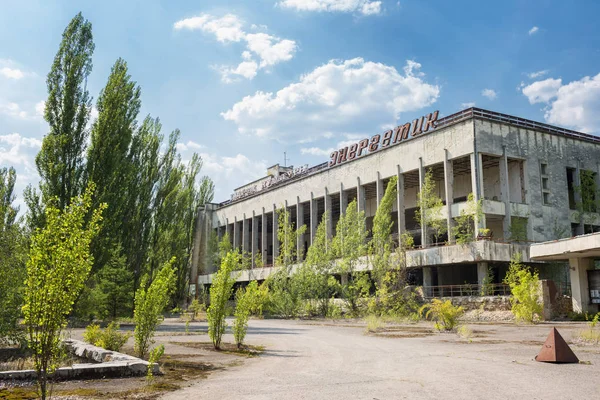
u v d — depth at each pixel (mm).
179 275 60750
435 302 25344
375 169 51344
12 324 14430
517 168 44312
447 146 43500
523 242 40750
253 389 8508
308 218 72312
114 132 33344
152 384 8992
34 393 8047
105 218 31188
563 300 30375
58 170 30766
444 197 51719
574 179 46875
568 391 8234
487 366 11422
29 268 6828
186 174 72438
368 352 14969
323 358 13477
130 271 39906
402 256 41688
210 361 12789
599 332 17297
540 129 45156
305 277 45656
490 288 37906
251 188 80062
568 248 28234
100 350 12414
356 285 42500
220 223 81250
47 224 7105
